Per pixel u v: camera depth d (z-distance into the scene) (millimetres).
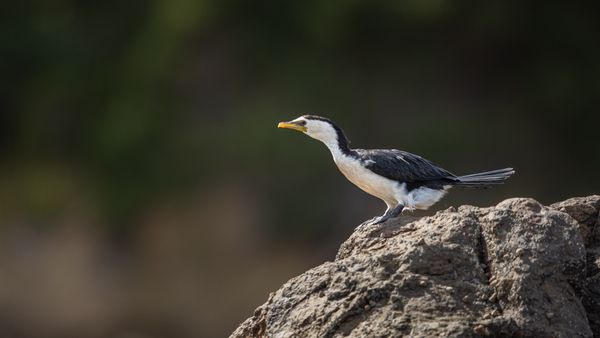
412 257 7371
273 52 25609
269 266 23594
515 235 7445
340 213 23656
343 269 7559
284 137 23766
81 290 24734
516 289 7195
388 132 25109
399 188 9609
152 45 25438
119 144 24953
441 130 24828
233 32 25578
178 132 25047
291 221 23828
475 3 24953
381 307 7227
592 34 25594
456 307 7152
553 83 25359
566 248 7406
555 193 25484
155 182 24750
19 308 24344
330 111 24859
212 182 24406
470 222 7617
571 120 25672
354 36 25531
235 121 24609
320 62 25391
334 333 7207
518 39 25594
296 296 7605
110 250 25328
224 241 24000
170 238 24609
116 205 25156
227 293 23531
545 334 7098
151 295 24094
